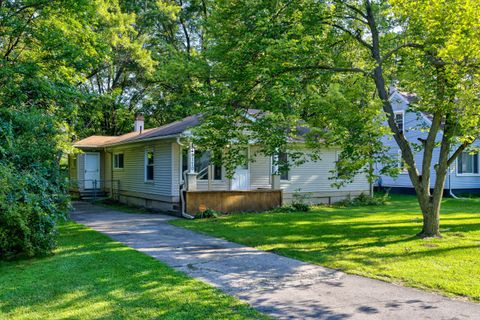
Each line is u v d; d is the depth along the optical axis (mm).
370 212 15922
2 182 6930
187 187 15391
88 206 20078
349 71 10742
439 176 9836
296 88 9750
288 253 8508
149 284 6164
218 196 15836
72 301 5383
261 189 17234
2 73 10641
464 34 7887
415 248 8547
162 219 14594
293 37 10055
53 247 8539
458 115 8898
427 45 9008
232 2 12242
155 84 29562
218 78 14258
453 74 8531
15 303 5316
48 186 8398
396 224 12188
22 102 10727
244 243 9734
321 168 19625
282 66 9750
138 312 4980
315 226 12141
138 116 25141
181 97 20016
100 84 31516
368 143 8914
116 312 4977
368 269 7078
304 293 5836
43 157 8586
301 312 5047
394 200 21000
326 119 9523
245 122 10836
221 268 7328
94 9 13297
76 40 12938
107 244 9555
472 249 8289
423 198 9953
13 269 7102
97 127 32875
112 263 7531
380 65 10289
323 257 8070
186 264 7637
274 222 13188
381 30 11453
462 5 7855
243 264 7641
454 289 5848
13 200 7262
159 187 17578
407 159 10039
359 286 6152
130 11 30531
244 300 5516
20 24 12117
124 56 26438
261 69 9516
